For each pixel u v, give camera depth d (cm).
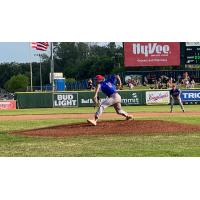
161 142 1458
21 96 4469
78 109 4000
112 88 1750
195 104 4572
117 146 1390
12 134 1725
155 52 5681
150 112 3203
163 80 5669
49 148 1374
